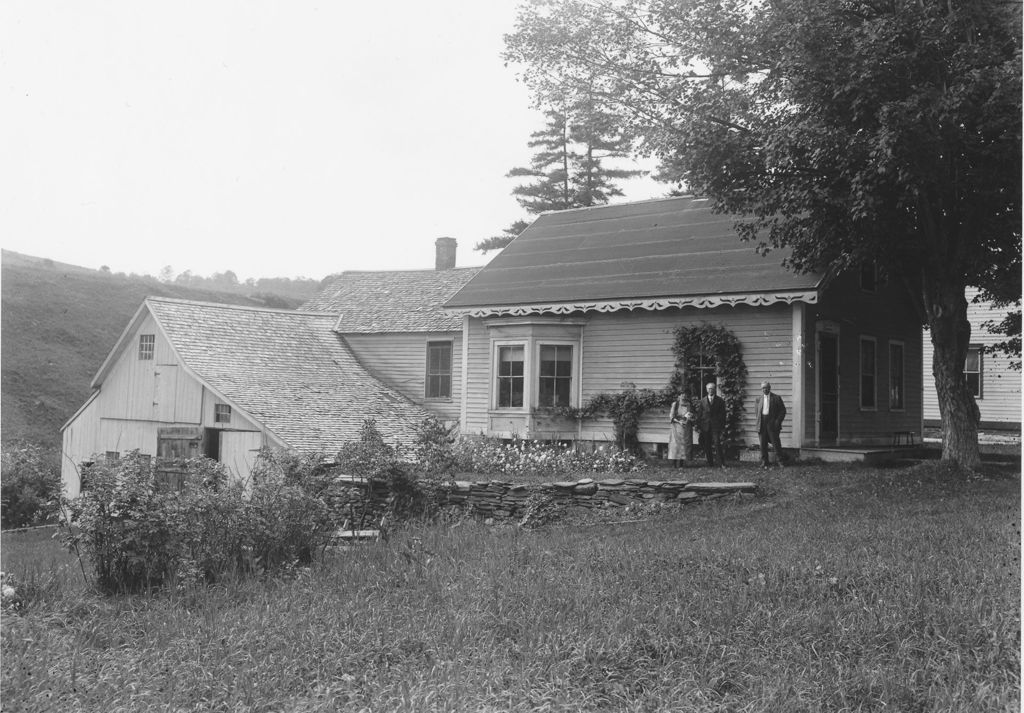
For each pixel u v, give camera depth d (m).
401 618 8.02
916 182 15.91
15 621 8.05
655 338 23.22
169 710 5.95
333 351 32.06
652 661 6.67
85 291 60.09
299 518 11.72
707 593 8.20
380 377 32.41
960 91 14.84
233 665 6.84
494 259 28.14
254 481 12.29
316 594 9.16
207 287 112.94
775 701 5.82
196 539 10.49
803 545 10.55
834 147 15.82
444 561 10.77
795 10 15.74
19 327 51.62
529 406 24.23
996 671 6.06
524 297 24.91
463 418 25.94
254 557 10.98
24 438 41.44
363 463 16.62
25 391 46.41
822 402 22.34
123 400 29.05
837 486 16.97
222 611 8.84
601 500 17.28
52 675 6.50
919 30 15.11
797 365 21.08
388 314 33.53
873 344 24.88
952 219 18.41
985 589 7.86
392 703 5.88
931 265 19.31
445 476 18.31
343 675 6.49
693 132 17.67
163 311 28.41
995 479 17.11
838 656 6.52
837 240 18.05
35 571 10.48
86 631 7.93
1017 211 17.48
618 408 23.33
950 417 18.92
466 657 6.79
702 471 19.67
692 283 22.47
